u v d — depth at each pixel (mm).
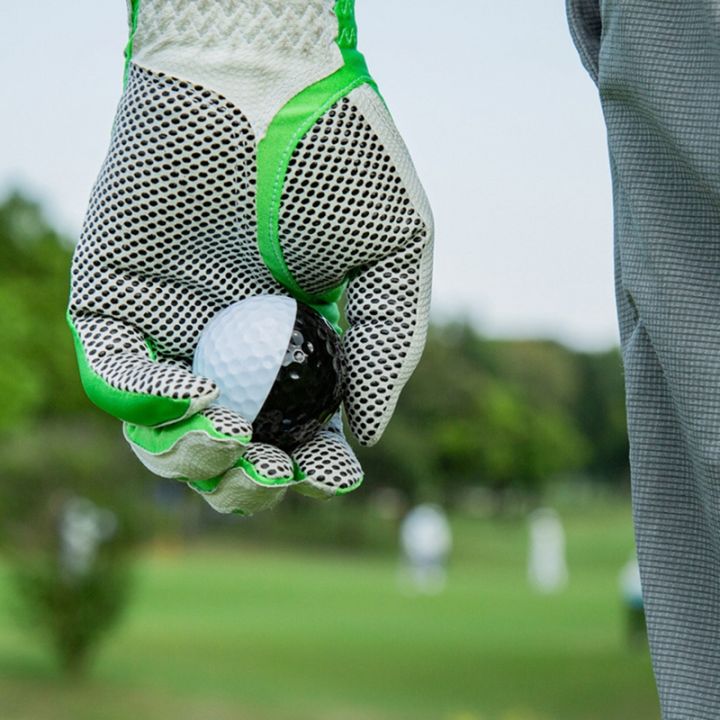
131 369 1154
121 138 1228
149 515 15250
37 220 52719
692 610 1207
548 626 18484
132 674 13711
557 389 72312
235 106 1196
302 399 1169
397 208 1233
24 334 40719
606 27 1244
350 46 1246
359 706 11219
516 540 54000
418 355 1250
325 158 1203
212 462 1120
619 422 73062
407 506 52625
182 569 32812
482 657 14656
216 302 1257
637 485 1241
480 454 61125
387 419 1239
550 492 72438
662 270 1197
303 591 25734
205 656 15070
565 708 10977
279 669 13852
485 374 68375
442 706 11141
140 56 1230
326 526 47250
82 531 14273
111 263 1229
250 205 1212
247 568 34281
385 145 1234
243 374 1162
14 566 14125
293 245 1220
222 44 1198
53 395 46156
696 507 1216
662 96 1185
